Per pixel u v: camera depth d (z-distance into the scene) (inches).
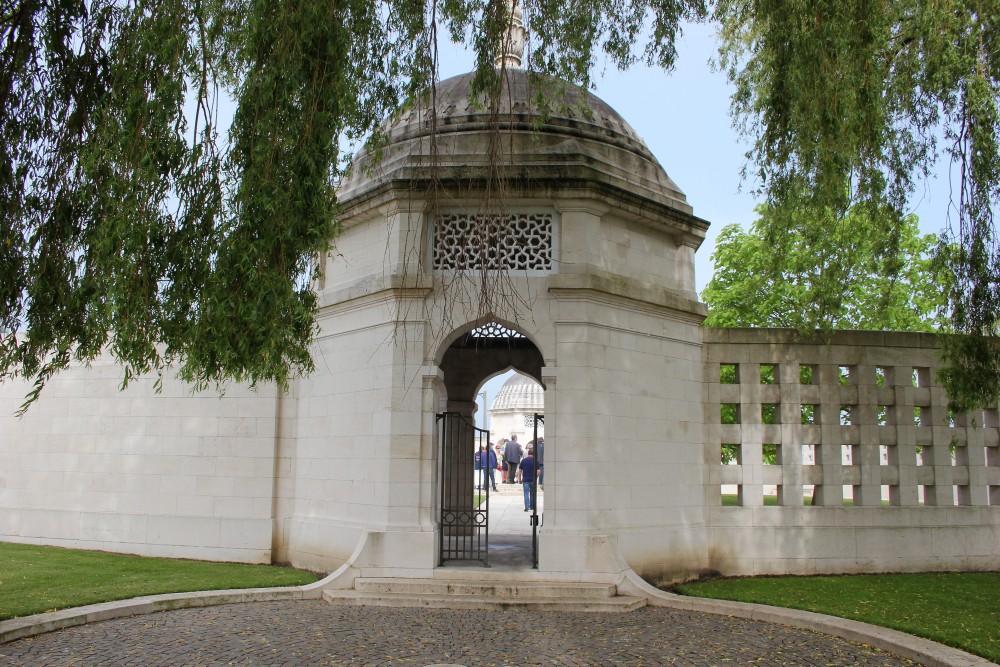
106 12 310.3
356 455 434.6
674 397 467.2
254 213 275.7
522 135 447.8
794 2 351.3
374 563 397.1
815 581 452.4
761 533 483.2
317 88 293.3
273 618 335.0
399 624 328.8
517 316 415.2
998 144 405.4
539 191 420.8
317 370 478.3
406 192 423.2
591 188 420.2
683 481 464.8
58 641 292.4
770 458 816.3
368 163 470.3
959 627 322.7
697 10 369.7
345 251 474.9
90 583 390.6
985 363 421.1
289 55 287.9
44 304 291.9
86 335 294.0
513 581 389.1
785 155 388.8
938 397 516.7
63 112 303.7
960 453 519.8
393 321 422.9
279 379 290.7
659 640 309.1
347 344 455.5
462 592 380.2
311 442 475.2
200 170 281.7
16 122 293.9
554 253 426.6
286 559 478.6
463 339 602.5
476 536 546.9
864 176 421.4
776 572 479.5
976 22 410.3
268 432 494.9
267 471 490.9
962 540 504.4
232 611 348.8
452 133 454.3
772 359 506.9
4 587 374.6
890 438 509.4
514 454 1063.0
